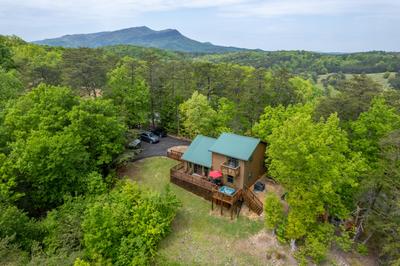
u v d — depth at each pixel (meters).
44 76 45.38
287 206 23.84
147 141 39.62
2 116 28.72
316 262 19.09
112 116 31.28
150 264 19.38
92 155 28.69
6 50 51.03
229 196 22.84
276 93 37.53
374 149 21.05
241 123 36.91
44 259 17.52
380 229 19.34
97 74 44.19
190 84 44.25
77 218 21.58
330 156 18.52
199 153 28.27
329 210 20.45
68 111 29.59
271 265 19.11
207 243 20.98
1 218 19.73
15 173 24.33
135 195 23.23
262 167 29.11
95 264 17.77
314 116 25.45
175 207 22.75
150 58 44.09
